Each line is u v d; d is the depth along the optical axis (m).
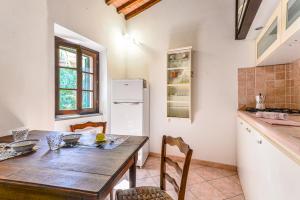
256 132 1.54
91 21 2.71
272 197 1.11
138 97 3.04
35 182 0.76
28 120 1.81
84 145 1.32
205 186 2.41
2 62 1.57
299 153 0.75
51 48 2.06
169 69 3.26
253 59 2.77
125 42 3.72
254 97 2.78
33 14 1.84
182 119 3.20
